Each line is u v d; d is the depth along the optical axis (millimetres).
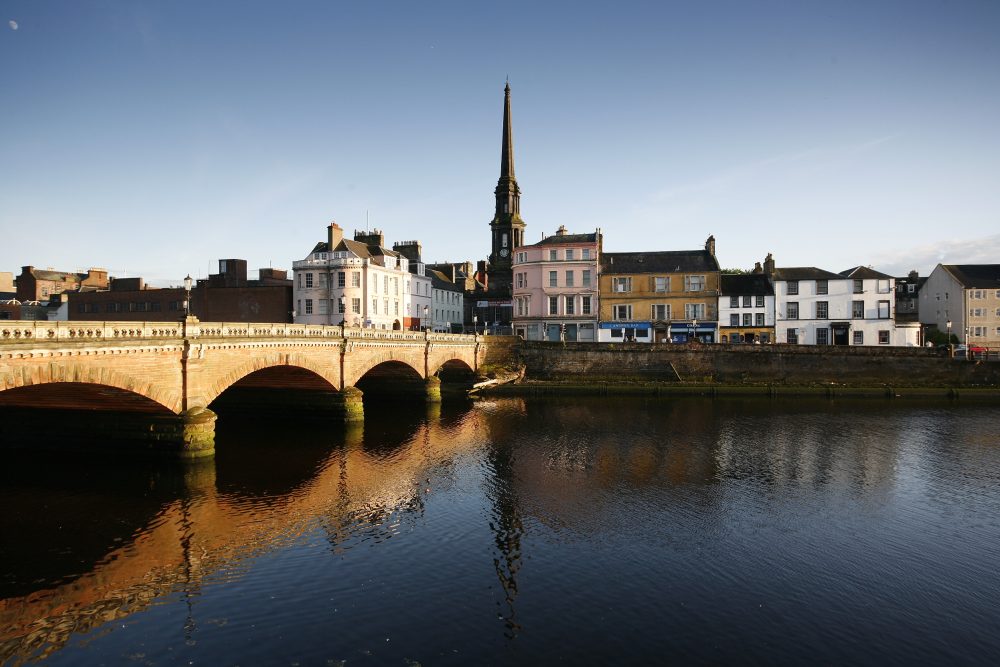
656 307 70938
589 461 31000
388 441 34844
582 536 20859
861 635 14945
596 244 72250
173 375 26422
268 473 27344
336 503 23672
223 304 67625
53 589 16391
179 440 26859
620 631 14938
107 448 27734
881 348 58906
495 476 28016
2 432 28766
